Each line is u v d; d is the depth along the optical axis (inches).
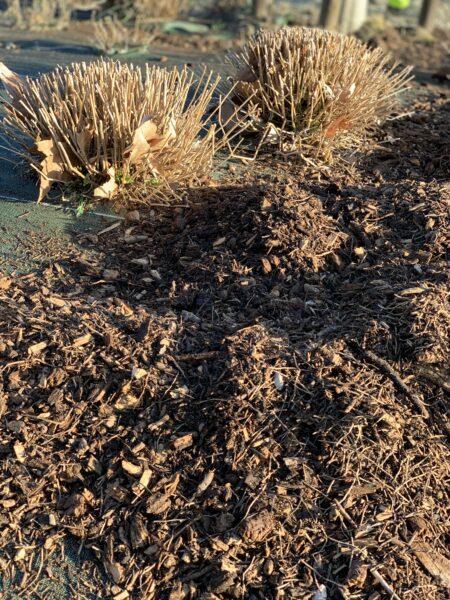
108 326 137.3
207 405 123.9
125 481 118.4
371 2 526.3
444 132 228.7
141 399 125.5
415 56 348.2
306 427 122.2
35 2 399.2
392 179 197.0
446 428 126.3
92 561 112.4
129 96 177.9
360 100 205.5
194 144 188.2
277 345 132.4
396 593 108.1
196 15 436.5
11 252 160.7
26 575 111.0
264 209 162.4
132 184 178.7
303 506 115.3
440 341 132.4
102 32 357.7
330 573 110.1
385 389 127.6
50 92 181.8
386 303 141.5
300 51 205.6
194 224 171.2
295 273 151.3
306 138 202.4
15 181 184.1
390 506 116.5
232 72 224.5
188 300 149.3
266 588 108.6
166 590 109.0
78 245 165.0
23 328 135.9
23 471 120.2
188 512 115.2
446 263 148.6
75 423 124.0
